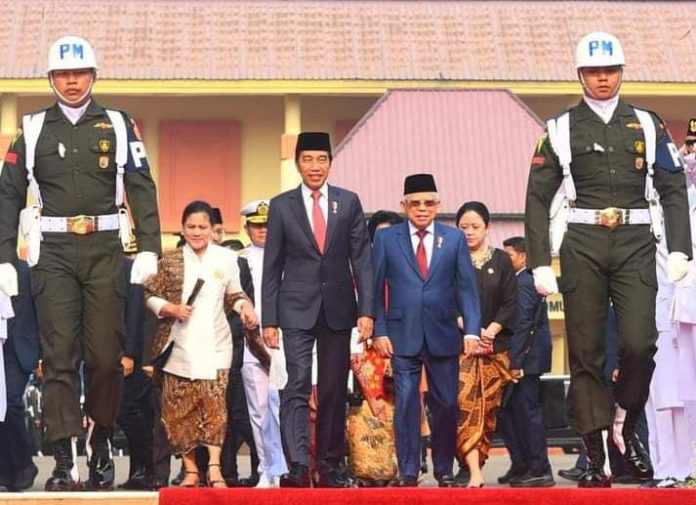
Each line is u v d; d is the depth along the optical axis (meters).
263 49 50.88
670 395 17.41
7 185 15.03
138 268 14.92
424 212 16.48
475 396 17.20
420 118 48.31
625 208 14.99
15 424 18.70
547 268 15.01
